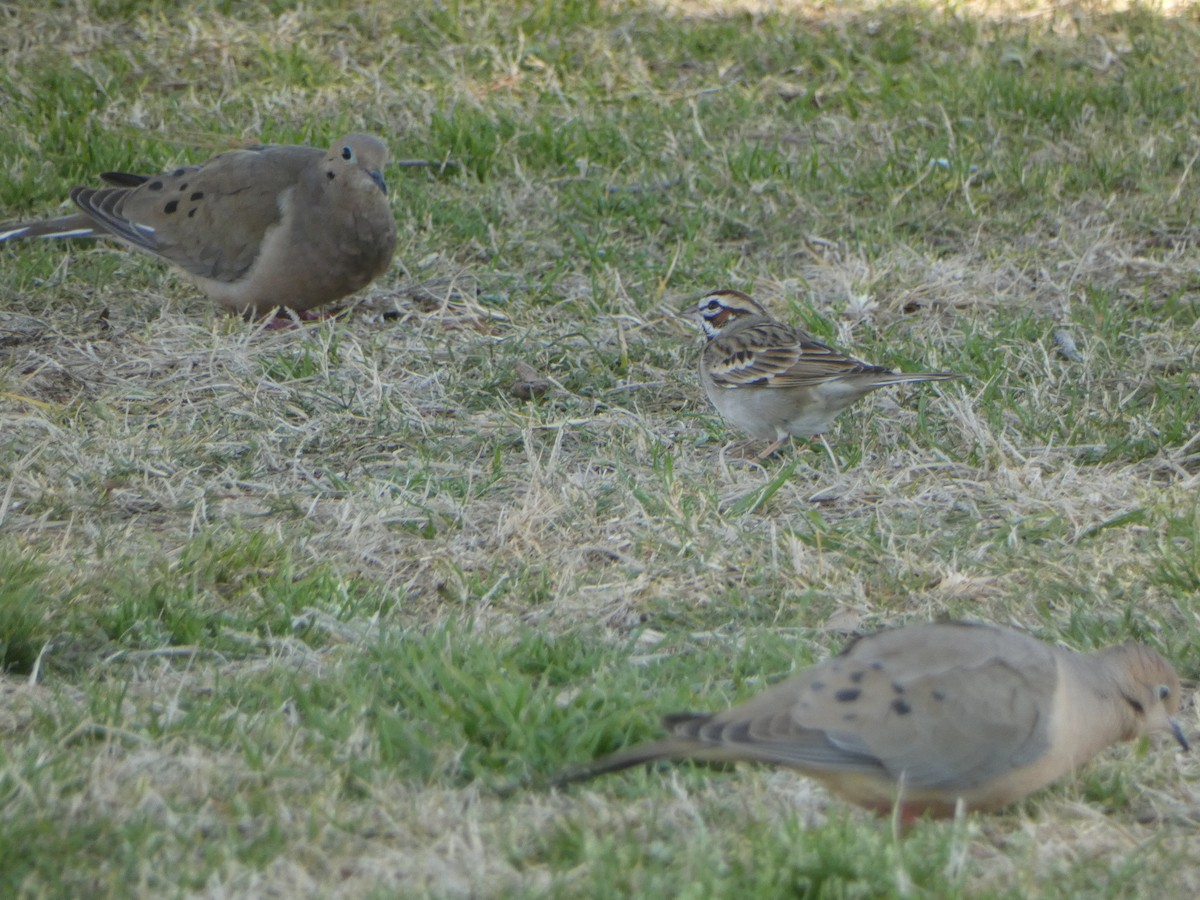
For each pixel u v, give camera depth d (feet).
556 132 58.13
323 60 64.39
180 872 21.47
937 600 31.78
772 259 51.39
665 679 27.96
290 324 46.21
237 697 26.81
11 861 21.39
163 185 46.70
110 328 45.52
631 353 44.96
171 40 65.31
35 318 45.55
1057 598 31.71
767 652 28.71
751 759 21.95
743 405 39.14
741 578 32.58
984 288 48.91
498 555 33.42
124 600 29.68
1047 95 60.90
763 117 61.36
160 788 23.63
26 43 64.18
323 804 23.21
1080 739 22.98
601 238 51.31
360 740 25.00
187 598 30.27
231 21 67.21
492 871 21.84
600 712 25.79
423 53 65.77
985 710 22.16
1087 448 38.65
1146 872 22.16
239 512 35.24
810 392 38.52
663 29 68.59
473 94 62.44
